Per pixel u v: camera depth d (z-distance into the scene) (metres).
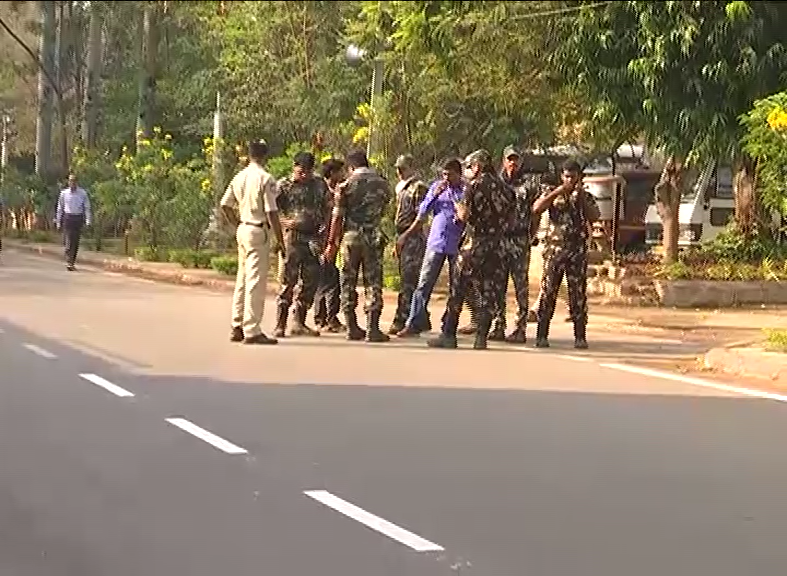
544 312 14.74
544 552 6.51
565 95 22.31
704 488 7.97
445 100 23.48
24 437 8.96
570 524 7.05
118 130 38.78
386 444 8.98
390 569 6.15
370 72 25.56
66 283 22.84
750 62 18.14
